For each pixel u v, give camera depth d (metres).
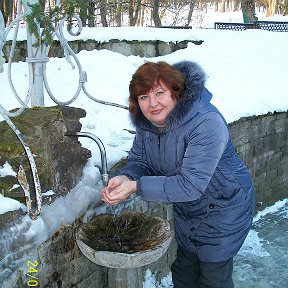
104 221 2.82
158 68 2.39
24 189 2.40
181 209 2.77
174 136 2.46
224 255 2.69
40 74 3.18
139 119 2.58
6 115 2.58
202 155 2.37
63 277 2.96
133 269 3.26
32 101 3.22
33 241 2.64
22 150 2.71
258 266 4.72
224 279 2.79
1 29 2.84
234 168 2.62
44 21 2.92
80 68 3.24
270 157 6.27
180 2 24.69
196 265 3.00
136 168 2.71
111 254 2.34
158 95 2.39
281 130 6.41
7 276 2.50
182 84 2.39
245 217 2.69
